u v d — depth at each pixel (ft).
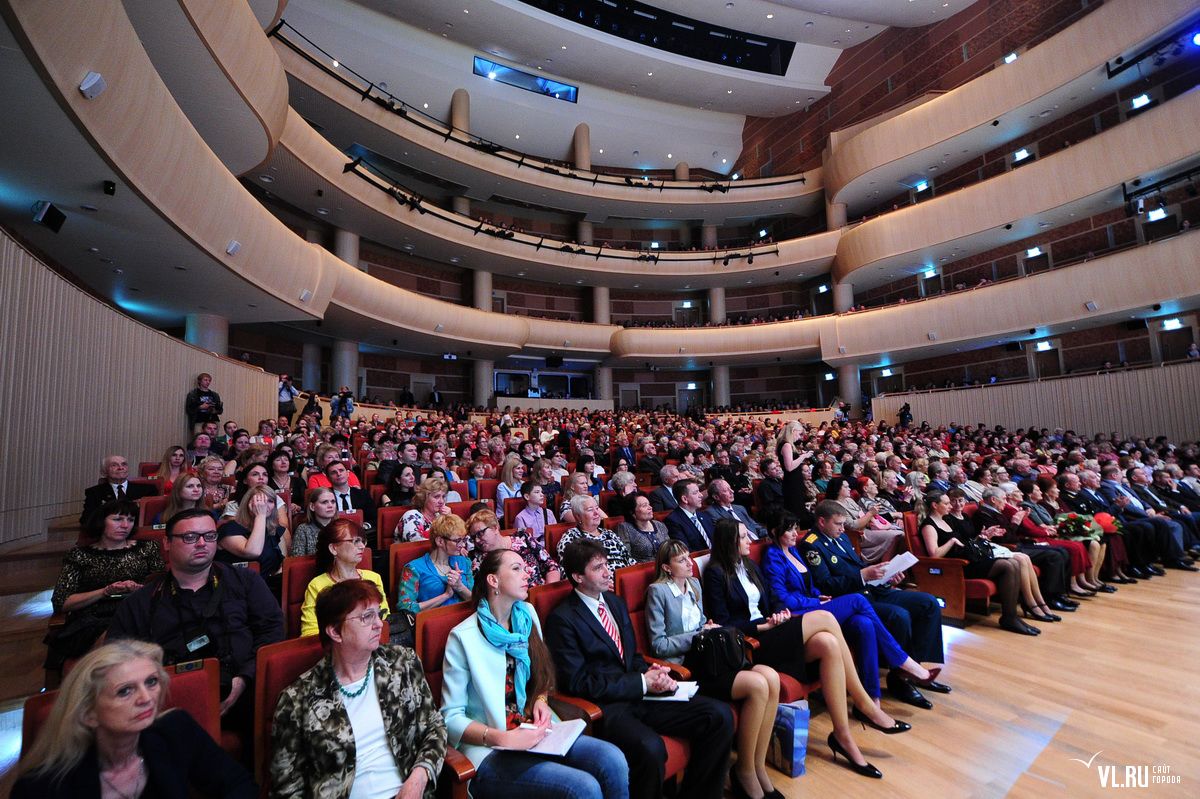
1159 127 36.58
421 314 50.55
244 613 6.83
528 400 62.54
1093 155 40.04
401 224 50.21
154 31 21.74
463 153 55.67
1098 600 14.43
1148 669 10.09
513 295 68.64
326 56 52.85
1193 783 6.89
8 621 9.46
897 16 57.31
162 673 4.27
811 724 8.95
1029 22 48.93
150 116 17.48
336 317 44.83
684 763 6.52
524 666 6.41
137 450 18.85
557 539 11.65
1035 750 7.78
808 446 31.37
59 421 14.47
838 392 65.57
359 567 9.05
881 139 54.08
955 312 48.70
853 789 7.11
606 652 7.16
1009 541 14.84
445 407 55.98
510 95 63.57
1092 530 15.49
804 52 66.03
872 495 16.66
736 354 64.49
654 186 65.31
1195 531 18.71
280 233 28.73
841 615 9.20
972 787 7.04
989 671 10.39
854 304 65.26
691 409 64.28
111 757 4.05
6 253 12.39
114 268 24.70
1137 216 41.47
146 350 19.49
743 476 21.03
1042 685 9.70
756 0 58.39
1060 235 46.14
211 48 22.61
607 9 62.23
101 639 6.20
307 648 5.66
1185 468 26.96
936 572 13.30
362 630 5.05
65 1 12.85
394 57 56.29
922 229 50.80
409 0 54.24
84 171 17.01
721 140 75.46
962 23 54.19
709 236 72.64
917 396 48.14
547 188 61.62
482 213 67.51
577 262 63.82
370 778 4.98
